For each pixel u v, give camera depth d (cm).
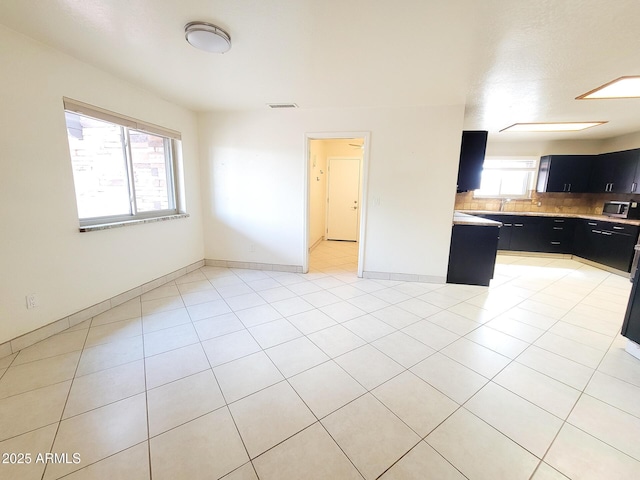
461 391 176
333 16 171
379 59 226
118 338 228
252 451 132
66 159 232
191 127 389
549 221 548
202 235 429
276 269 421
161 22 181
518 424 152
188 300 308
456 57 220
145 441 136
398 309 296
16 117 198
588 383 186
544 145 575
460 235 372
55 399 161
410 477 122
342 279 390
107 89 262
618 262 439
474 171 400
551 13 163
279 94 314
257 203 409
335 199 671
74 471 121
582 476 124
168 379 181
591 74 244
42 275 219
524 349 225
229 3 160
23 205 205
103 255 270
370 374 190
